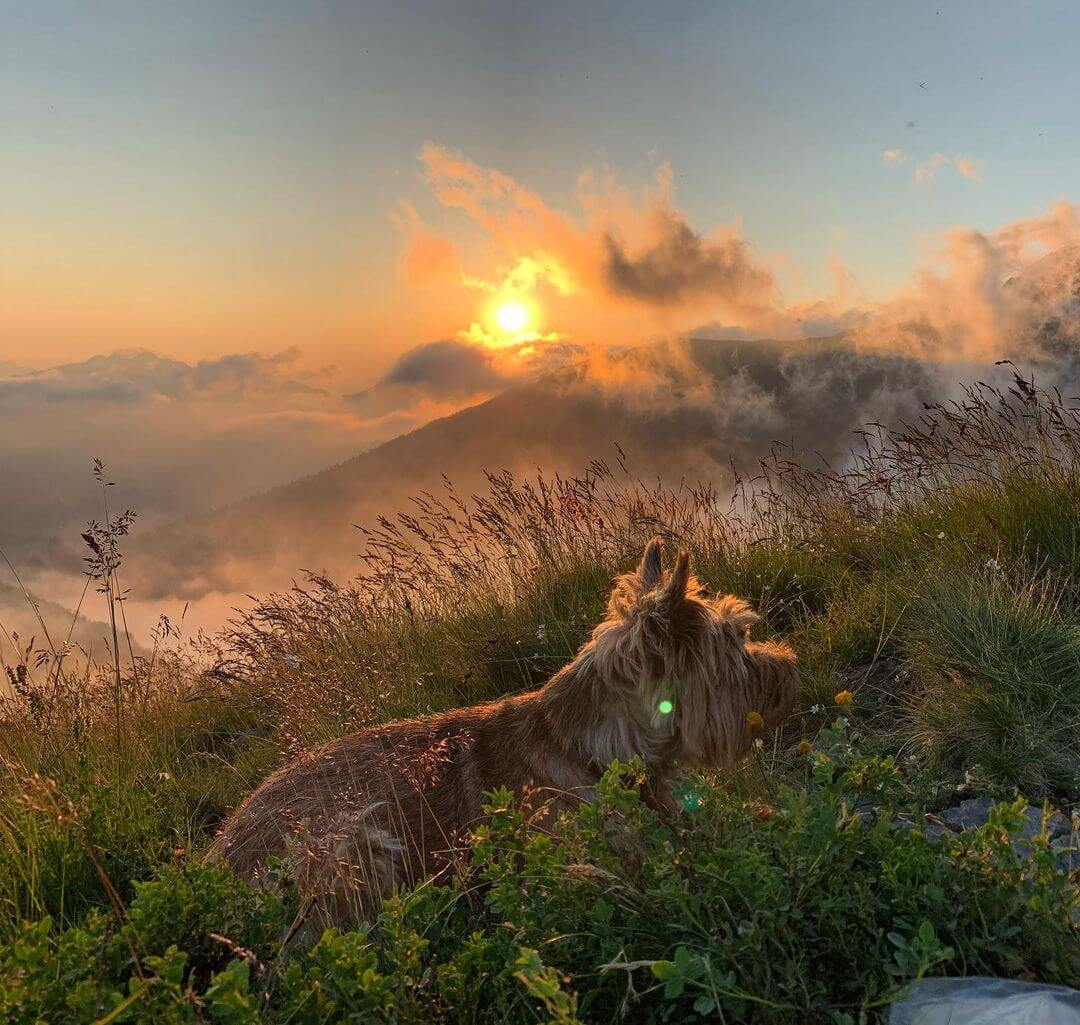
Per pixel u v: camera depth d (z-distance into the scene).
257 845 1.03
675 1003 0.64
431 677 2.00
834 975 0.63
